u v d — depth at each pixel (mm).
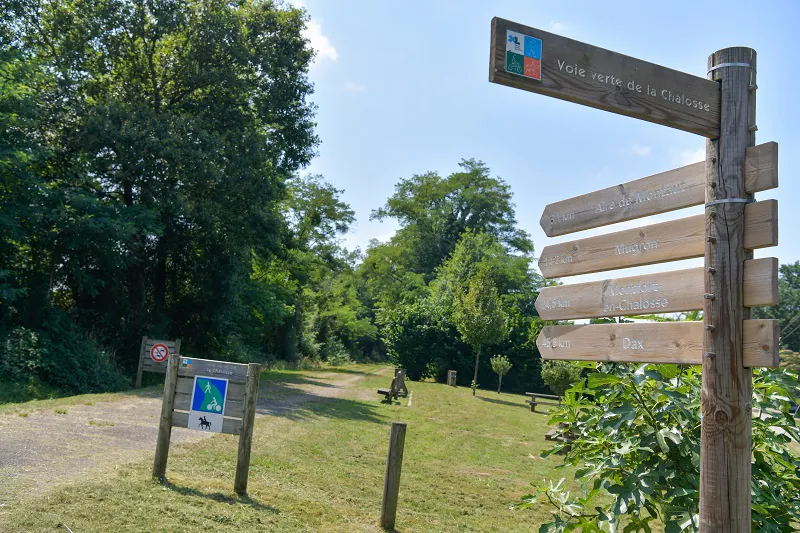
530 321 39781
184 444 9320
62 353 18391
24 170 17906
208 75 23656
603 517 4113
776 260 2959
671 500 3908
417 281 62062
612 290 3564
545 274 4031
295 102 27781
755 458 4176
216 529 5684
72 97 21781
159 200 21781
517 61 3061
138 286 24500
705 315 3123
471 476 10008
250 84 25750
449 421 17141
